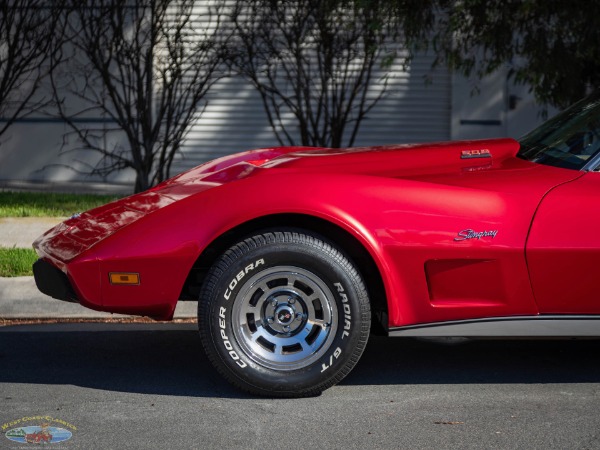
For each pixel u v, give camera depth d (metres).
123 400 4.20
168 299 4.13
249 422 3.89
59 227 4.74
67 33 11.23
